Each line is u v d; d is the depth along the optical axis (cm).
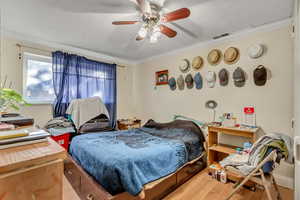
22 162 45
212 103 281
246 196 187
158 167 172
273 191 196
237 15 200
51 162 50
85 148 190
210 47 287
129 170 148
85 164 179
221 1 171
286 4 176
